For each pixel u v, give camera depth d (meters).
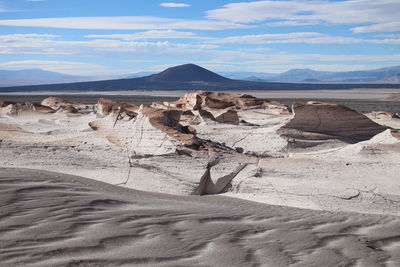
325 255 4.83
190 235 5.16
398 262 4.74
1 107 36.88
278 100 108.69
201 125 26.73
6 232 4.66
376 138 17.06
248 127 25.69
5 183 7.12
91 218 5.53
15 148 14.78
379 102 100.94
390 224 6.49
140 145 14.47
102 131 16.00
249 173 12.84
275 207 8.65
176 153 13.67
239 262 4.33
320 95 174.75
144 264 4.06
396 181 12.04
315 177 12.54
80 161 13.95
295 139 21.09
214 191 12.38
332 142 21.36
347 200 10.95
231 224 6.02
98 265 3.93
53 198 6.45
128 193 9.10
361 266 4.56
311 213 7.53
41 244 4.36
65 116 34.25
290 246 5.08
